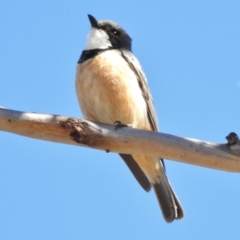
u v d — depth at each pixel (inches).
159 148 355.3
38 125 350.9
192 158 351.3
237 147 342.6
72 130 351.3
